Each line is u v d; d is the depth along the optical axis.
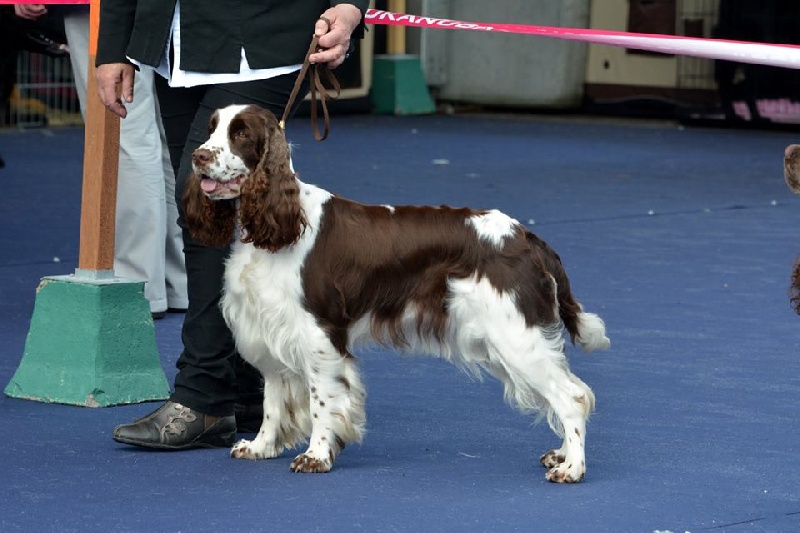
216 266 9.04
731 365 11.80
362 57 40.16
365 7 9.05
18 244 17.44
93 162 10.23
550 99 41.28
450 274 8.37
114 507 7.78
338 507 7.83
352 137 33.25
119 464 8.73
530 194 23.44
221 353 9.14
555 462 8.73
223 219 8.60
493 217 8.52
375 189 23.59
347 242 8.44
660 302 14.51
